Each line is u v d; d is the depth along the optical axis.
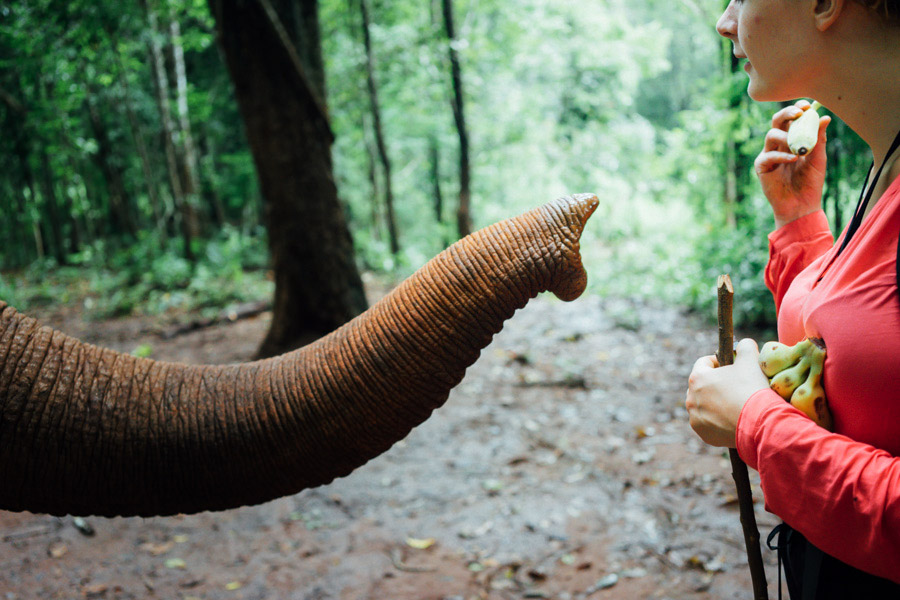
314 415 1.28
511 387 6.73
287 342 7.81
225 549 4.12
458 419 5.96
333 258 7.72
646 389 6.43
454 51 12.38
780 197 1.42
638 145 17.11
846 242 1.06
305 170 7.47
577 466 4.91
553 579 3.60
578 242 1.18
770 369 1.00
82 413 1.26
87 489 1.28
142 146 18.03
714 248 8.52
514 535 4.05
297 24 7.68
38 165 20.88
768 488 0.94
